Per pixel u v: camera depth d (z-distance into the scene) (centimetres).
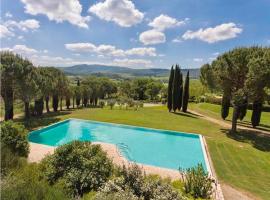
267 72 1819
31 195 454
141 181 771
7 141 1102
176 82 3831
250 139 2011
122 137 2259
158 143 2061
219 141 1902
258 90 1955
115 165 1047
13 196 434
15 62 2297
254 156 1520
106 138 2222
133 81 8262
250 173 1206
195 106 4953
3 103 2592
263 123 2959
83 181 809
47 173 828
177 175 1115
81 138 2216
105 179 852
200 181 881
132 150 1867
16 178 554
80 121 2862
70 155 890
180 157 1698
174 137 2242
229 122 2941
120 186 751
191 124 2714
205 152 1597
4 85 2281
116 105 5006
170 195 718
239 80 2205
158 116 3316
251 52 2120
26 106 2817
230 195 930
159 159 1659
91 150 959
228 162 1381
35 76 2653
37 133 2181
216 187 973
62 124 2659
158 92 7556
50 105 4706
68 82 4153
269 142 1927
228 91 2269
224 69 2166
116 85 7969
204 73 2480
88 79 6397
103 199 635
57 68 3966
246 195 934
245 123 2912
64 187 746
